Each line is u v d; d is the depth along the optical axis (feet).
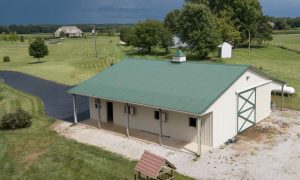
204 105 63.16
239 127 74.69
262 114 84.79
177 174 56.29
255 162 60.03
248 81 76.74
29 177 57.41
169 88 73.10
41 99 120.98
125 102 73.20
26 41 476.95
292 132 75.31
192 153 64.69
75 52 301.84
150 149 67.82
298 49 260.83
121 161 62.69
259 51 257.34
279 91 109.19
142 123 78.54
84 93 81.97
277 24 554.05
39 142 74.02
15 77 177.47
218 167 58.54
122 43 379.35
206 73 75.61
